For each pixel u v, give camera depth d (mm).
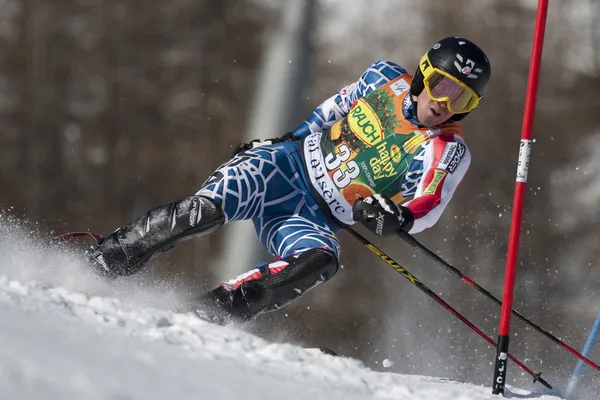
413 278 14641
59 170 85500
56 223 81312
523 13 88250
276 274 13453
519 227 12656
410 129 14516
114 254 13508
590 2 87625
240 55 87250
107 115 88125
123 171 84688
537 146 78938
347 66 85562
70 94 89375
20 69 89562
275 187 14766
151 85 88875
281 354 10602
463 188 70188
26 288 9891
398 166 14516
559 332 35031
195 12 89500
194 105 86500
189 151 84812
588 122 81688
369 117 14859
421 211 13367
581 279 46344
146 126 87188
